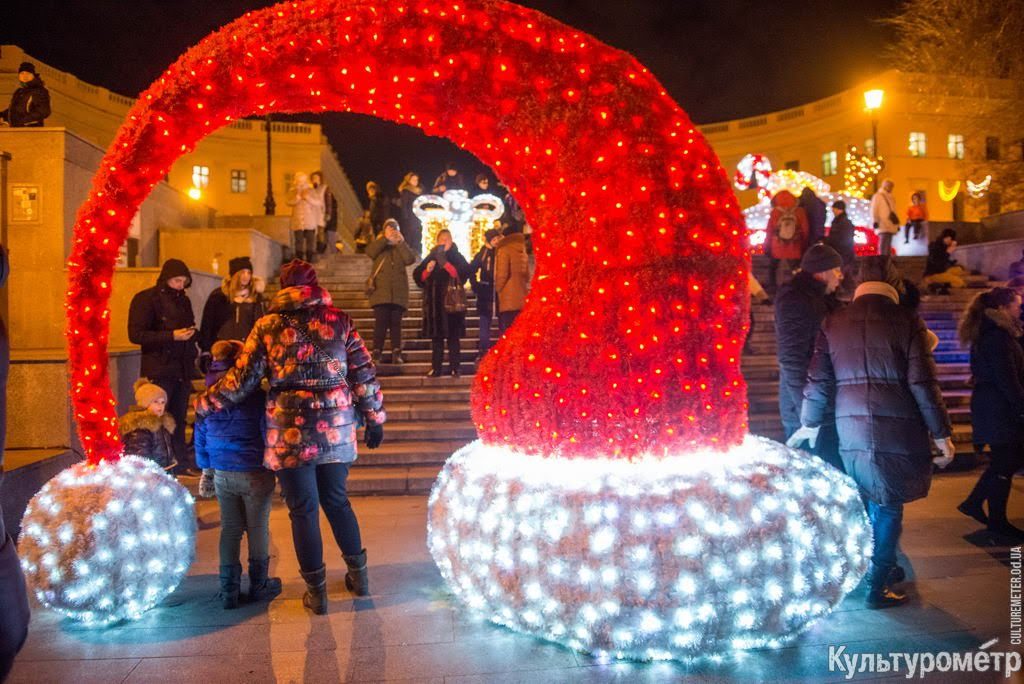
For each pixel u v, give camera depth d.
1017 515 5.93
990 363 5.19
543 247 4.25
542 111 4.10
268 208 18.95
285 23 4.19
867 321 4.10
